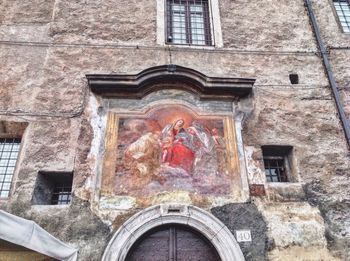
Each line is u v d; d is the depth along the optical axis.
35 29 8.34
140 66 7.97
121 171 6.68
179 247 6.23
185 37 8.73
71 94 7.49
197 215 6.30
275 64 8.34
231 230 6.28
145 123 7.24
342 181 6.98
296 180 6.97
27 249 5.66
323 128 7.58
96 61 7.96
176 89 7.65
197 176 6.75
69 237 6.02
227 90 7.56
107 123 7.16
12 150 7.14
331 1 9.58
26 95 7.43
